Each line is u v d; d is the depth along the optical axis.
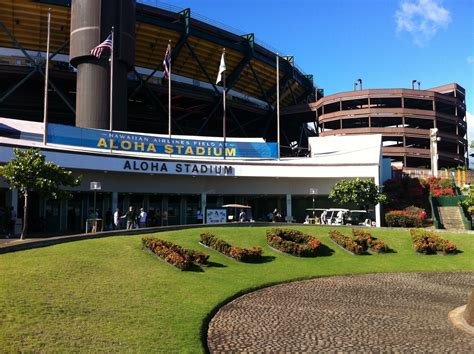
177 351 9.31
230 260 19.94
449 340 10.99
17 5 46.12
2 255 15.34
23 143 30.98
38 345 8.60
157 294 13.52
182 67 58.50
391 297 15.80
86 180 34.25
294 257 21.98
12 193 29.09
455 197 40.78
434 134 50.94
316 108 74.25
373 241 24.64
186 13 52.09
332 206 42.34
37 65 48.72
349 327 12.00
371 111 69.88
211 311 12.88
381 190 40.09
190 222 39.81
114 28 43.03
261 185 41.38
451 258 23.89
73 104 53.78
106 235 20.78
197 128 66.69
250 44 58.25
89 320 10.40
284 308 13.86
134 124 60.59
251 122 66.44
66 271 14.19
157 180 37.88
